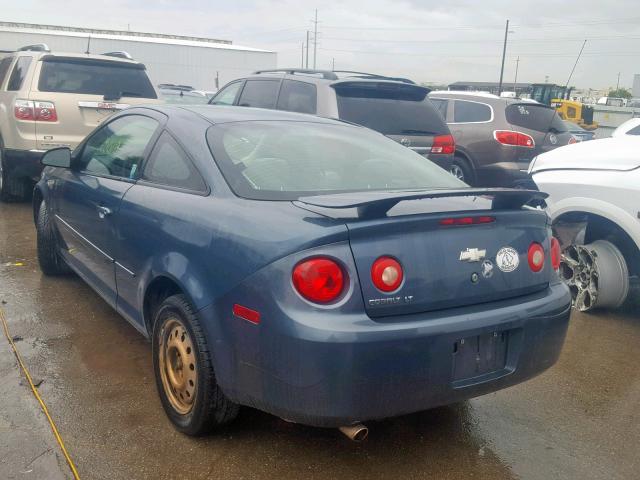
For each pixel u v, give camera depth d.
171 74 41.53
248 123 3.64
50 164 4.48
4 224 7.29
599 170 5.24
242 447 3.06
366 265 2.55
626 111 25.53
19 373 3.70
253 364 2.66
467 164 10.09
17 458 2.88
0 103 8.27
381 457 3.06
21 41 35.16
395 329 2.55
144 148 3.81
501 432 3.36
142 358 3.96
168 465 2.90
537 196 2.92
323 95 6.82
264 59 45.19
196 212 3.06
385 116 7.02
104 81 8.03
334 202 2.60
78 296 5.00
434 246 2.71
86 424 3.19
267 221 2.74
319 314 2.49
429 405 2.70
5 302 4.81
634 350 4.61
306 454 3.04
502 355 2.93
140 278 3.43
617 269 5.20
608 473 3.04
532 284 3.04
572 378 4.09
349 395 2.51
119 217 3.67
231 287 2.71
